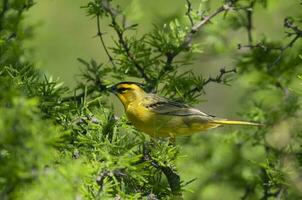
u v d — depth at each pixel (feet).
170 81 41.57
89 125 33.01
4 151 21.86
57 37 66.69
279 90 46.47
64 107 33.63
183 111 42.80
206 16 42.34
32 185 20.86
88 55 69.31
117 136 32.01
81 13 68.59
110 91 42.45
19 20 38.45
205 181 46.68
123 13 41.34
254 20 54.70
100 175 25.91
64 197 21.34
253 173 44.50
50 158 21.58
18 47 37.58
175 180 32.71
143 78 43.60
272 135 44.42
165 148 32.55
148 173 30.81
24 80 33.53
